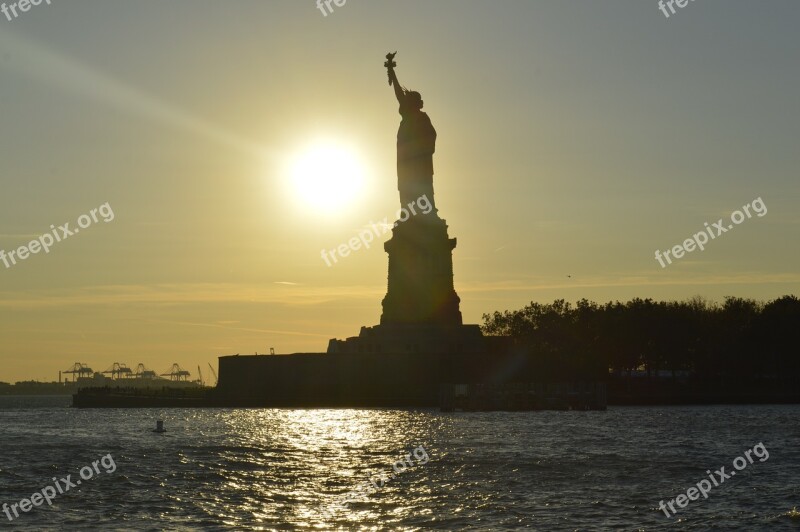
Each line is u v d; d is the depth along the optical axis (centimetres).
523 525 7956
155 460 11825
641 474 10450
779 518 8200
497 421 17675
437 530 7788
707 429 15712
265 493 9431
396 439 14088
